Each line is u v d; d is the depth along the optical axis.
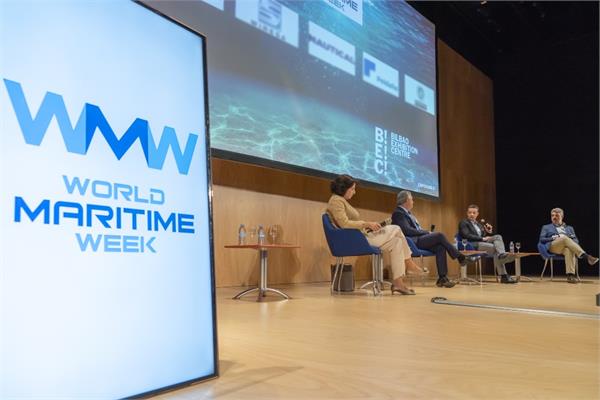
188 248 1.05
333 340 1.70
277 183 4.93
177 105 1.05
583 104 8.38
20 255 0.77
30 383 0.76
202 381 1.07
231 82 4.12
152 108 1.00
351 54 5.57
